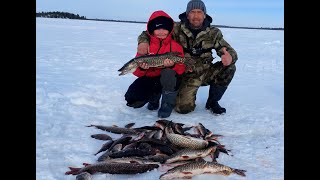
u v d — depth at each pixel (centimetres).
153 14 246
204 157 177
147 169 157
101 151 180
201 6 245
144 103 260
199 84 256
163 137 192
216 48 257
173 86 241
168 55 233
